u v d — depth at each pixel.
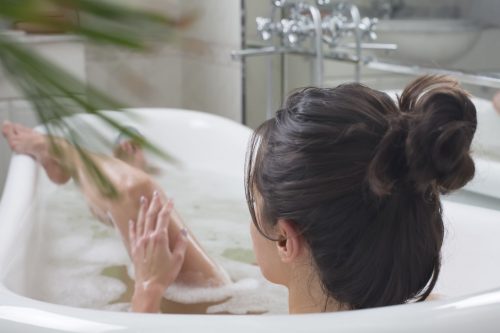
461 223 1.33
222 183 2.23
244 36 2.86
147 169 1.66
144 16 0.16
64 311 0.66
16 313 0.67
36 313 0.67
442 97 0.70
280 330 0.60
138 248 1.25
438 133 0.68
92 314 0.65
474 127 0.72
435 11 1.95
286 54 2.59
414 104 0.73
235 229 1.81
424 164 0.69
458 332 0.62
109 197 0.19
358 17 2.22
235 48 2.94
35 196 1.69
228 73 3.03
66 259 1.57
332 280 0.74
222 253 1.63
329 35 2.33
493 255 1.26
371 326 0.61
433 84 0.74
